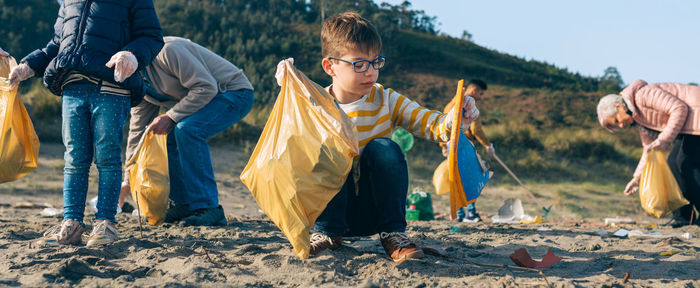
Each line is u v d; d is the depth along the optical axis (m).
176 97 4.21
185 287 2.14
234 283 2.23
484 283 2.29
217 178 10.49
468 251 3.16
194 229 3.87
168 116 3.93
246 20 63.38
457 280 2.35
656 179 5.17
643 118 5.34
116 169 3.10
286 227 2.40
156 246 3.04
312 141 2.38
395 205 2.65
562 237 4.08
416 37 70.31
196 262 2.54
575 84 57.03
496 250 3.37
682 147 5.22
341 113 2.43
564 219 7.65
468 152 2.65
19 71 3.12
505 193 11.77
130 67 2.86
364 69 2.52
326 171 2.38
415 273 2.44
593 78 63.28
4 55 3.19
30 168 3.35
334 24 2.56
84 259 2.56
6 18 52.84
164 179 3.68
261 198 2.45
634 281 2.40
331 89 2.73
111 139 3.05
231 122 4.26
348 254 2.84
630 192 5.59
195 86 4.03
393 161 2.60
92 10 3.03
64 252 2.69
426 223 5.33
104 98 3.03
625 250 3.30
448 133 2.57
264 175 2.41
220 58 4.36
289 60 2.52
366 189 2.72
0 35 49.66
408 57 58.75
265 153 2.45
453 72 55.84
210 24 59.56
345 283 2.26
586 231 4.68
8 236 3.21
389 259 2.71
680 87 5.26
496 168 15.55
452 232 4.43
